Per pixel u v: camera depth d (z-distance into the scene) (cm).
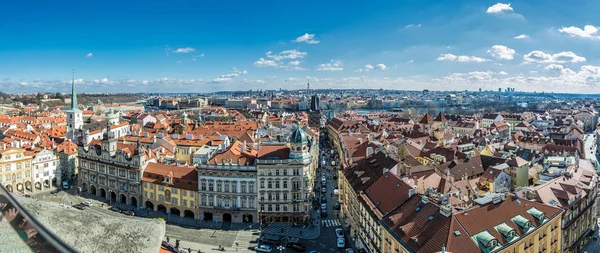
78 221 2723
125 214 13700
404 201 9225
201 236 12006
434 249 6988
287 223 12950
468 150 19362
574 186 10912
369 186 10862
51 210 2762
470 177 14162
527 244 7881
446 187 11025
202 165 13162
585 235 11075
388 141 19550
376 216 9194
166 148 18338
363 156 16112
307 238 11850
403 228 7938
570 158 14925
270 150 13225
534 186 10838
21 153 16362
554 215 8650
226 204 13138
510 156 17038
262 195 12925
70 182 18188
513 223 7938
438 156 16200
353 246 11225
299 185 12850
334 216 13712
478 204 8044
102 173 15550
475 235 7262
